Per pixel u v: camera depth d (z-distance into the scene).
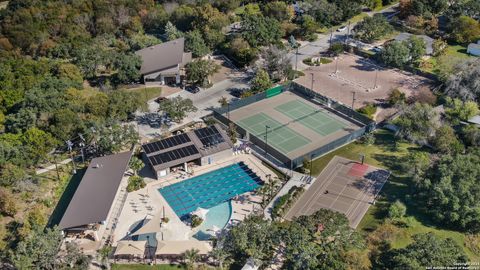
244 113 150.12
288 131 140.50
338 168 124.38
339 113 148.38
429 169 115.00
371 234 102.94
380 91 161.12
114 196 108.94
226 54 186.50
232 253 97.38
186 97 158.75
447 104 144.50
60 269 93.56
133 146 132.88
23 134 124.81
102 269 97.06
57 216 110.31
